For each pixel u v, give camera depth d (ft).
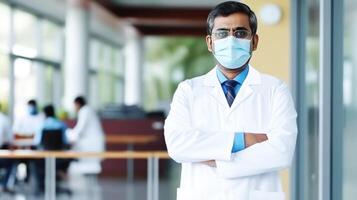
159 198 24.32
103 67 56.44
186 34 61.05
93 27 51.72
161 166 34.78
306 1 14.56
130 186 28.43
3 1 31.81
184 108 6.32
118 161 33.94
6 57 32.22
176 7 48.11
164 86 78.02
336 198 10.79
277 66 15.51
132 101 61.31
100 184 29.04
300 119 15.33
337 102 10.68
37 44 37.58
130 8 47.55
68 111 37.32
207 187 6.08
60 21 42.63
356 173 9.38
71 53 40.68
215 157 5.96
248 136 5.97
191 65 77.92
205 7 47.85
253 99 6.23
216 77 6.40
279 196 6.03
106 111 34.99
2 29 31.73
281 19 15.49
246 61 6.28
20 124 28.60
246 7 6.25
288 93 6.31
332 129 10.94
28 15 36.04
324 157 11.00
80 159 25.75
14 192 25.66
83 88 40.91
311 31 13.73
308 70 14.26
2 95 31.94
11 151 20.66
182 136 6.11
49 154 19.48
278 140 5.94
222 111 6.25
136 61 61.16
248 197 6.01
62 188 25.63
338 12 10.58
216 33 6.23
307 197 14.40
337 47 10.65
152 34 60.75
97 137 25.72
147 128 34.27
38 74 37.70
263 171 5.94
